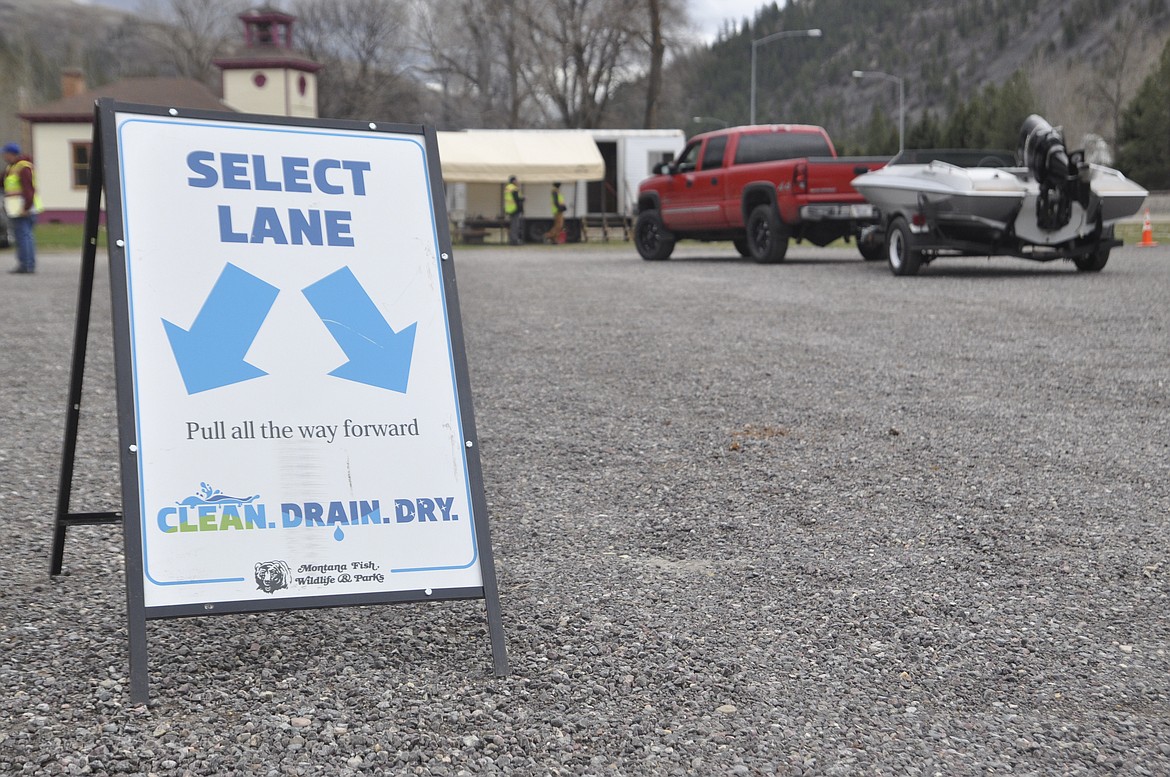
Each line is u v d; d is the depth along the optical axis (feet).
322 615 12.09
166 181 10.93
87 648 11.13
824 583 13.23
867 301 40.55
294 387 10.93
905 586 13.11
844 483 17.46
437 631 11.71
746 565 13.87
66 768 8.80
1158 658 11.12
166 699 10.03
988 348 29.73
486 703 10.05
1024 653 11.23
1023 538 14.79
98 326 35.55
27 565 13.64
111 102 10.90
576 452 19.49
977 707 10.09
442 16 199.72
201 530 10.38
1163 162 209.36
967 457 18.88
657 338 32.53
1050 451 19.17
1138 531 15.02
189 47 225.76
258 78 152.35
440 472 11.18
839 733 9.59
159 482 10.35
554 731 9.57
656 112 170.91
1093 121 244.83
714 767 8.99
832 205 56.85
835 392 24.38
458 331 11.56
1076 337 31.27
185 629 11.62
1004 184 47.06
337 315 11.21
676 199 66.54
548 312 39.24
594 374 26.91
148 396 10.49
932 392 24.23
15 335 33.71
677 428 21.21
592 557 14.16
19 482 17.34
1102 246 49.29
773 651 11.28
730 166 62.13
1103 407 22.54
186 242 10.87
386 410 11.16
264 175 11.25
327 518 10.74
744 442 20.06
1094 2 599.16
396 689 10.31
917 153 50.98
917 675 10.74
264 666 10.77
